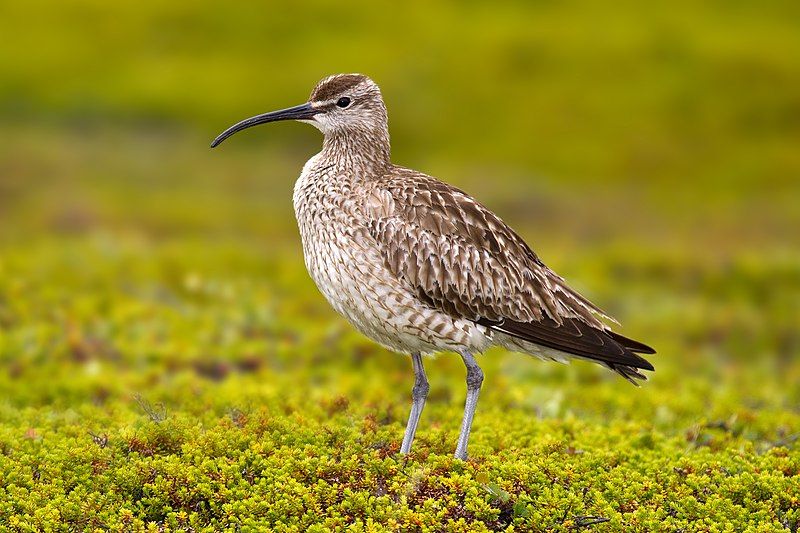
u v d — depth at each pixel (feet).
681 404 43.45
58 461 31.19
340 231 33.65
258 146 135.95
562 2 178.81
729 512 29.68
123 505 29.25
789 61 160.45
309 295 63.36
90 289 59.93
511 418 38.40
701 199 126.72
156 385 43.96
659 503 30.30
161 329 52.70
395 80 150.82
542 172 133.80
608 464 33.12
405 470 30.94
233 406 38.01
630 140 140.87
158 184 114.32
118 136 134.62
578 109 147.54
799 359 61.05
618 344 34.01
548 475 31.17
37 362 47.34
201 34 161.68
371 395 42.83
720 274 77.15
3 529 28.22
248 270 69.97
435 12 171.83
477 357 52.24
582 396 44.42
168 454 32.27
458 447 32.63
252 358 49.44
